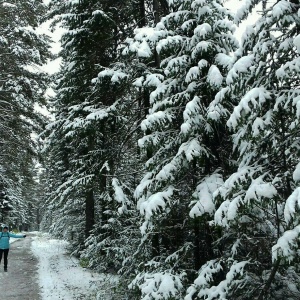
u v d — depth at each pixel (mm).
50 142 15766
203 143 7070
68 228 20500
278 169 5340
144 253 8352
